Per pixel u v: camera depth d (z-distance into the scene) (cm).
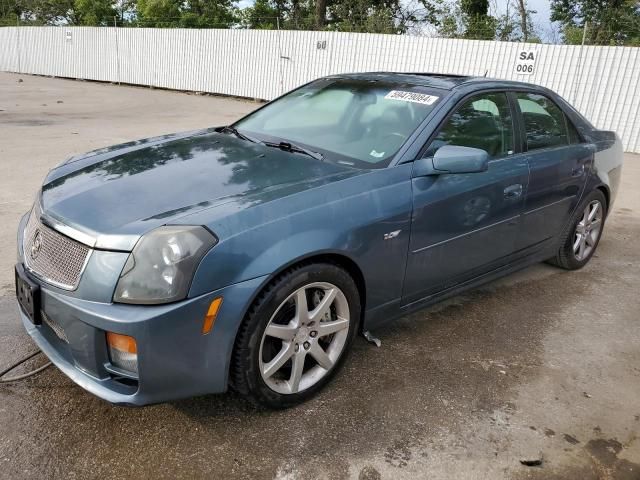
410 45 1409
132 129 1084
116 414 257
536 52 1229
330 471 231
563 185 410
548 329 367
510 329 364
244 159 306
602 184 457
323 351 275
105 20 3606
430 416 270
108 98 1661
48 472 222
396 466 236
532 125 395
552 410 281
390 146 313
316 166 298
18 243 284
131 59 2069
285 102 400
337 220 261
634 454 253
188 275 218
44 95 1675
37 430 244
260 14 3181
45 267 241
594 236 479
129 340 215
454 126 332
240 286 228
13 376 281
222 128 391
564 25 2253
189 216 232
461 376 306
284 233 242
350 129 337
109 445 238
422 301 329
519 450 251
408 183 296
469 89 351
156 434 246
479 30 1794
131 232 224
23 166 728
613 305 410
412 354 325
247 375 244
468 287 362
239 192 260
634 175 908
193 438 245
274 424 257
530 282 445
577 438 262
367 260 278
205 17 3073
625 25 1923
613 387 305
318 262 259
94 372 226
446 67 1371
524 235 389
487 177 339
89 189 267
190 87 1923
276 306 244
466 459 243
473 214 333
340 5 2703
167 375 222
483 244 352
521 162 369
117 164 304
